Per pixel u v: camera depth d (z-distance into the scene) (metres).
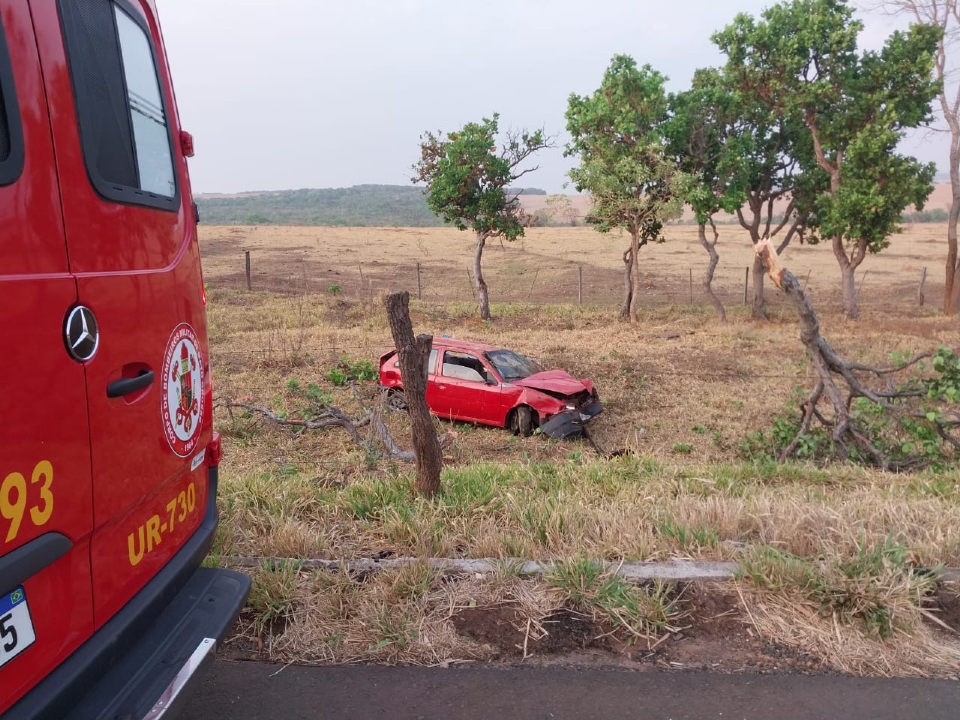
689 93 23.30
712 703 3.27
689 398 13.83
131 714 2.37
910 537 4.73
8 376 2.00
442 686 3.38
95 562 2.48
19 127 2.14
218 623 2.92
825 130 23.70
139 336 2.73
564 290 35.25
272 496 5.60
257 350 16.77
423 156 23.94
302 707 3.23
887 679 3.46
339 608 3.89
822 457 9.87
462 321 23.61
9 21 2.16
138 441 2.72
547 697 3.30
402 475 6.54
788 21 22.91
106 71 2.70
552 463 9.17
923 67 22.48
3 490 1.98
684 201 22.14
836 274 42.84
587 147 23.56
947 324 23.06
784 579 4.08
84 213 2.43
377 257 47.19
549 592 4.09
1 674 2.02
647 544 4.60
